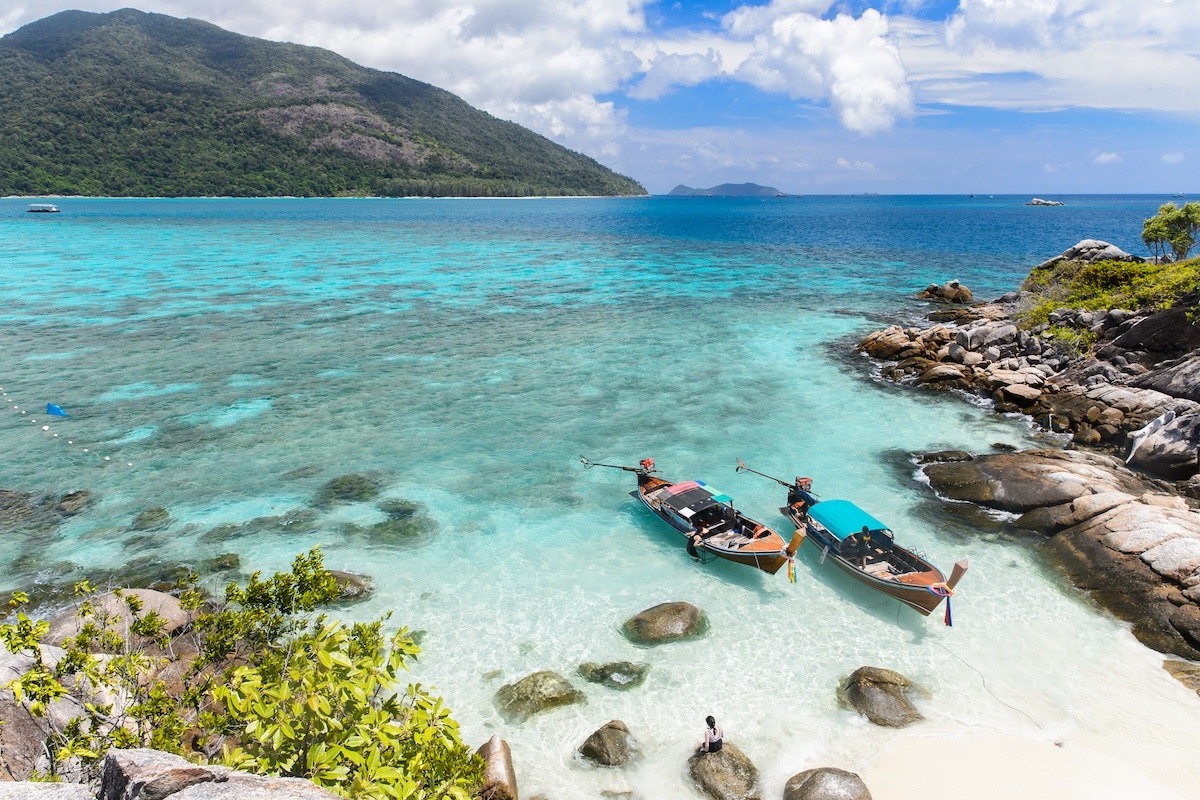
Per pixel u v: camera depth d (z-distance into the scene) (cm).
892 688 1638
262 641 1336
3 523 2377
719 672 1736
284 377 3866
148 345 4425
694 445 3050
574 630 1884
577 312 5600
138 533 2330
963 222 18188
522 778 1428
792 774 1439
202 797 696
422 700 1133
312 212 19938
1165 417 2791
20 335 4591
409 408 3447
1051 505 2344
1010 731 1549
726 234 13812
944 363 3900
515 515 2483
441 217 19000
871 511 2492
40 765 1153
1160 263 5375
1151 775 1434
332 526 2391
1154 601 1884
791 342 4669
